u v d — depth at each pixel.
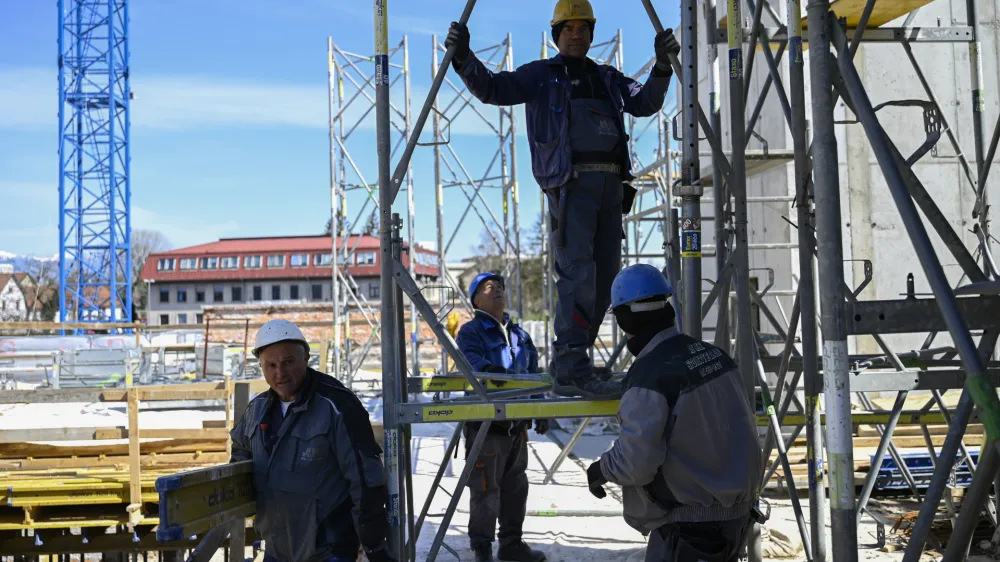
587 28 4.02
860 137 10.24
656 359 3.24
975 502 2.72
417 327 16.64
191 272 69.06
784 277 10.41
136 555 8.01
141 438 7.70
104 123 40.38
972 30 5.72
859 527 6.12
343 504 3.64
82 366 20.12
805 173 4.16
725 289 4.58
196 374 20.03
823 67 3.03
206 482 3.31
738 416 3.26
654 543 3.29
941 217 3.54
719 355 3.34
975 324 3.42
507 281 17.81
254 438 3.70
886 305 3.24
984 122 5.80
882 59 10.34
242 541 4.14
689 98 4.42
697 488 3.19
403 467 4.11
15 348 23.80
